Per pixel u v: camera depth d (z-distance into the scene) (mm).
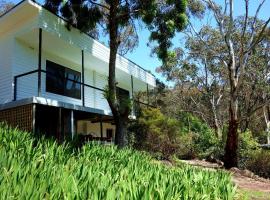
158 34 16031
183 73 30875
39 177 3719
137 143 16453
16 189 3217
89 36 16938
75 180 3635
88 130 20766
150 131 16734
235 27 23312
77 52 16875
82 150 7223
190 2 21484
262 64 26672
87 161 5547
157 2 16047
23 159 4676
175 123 17859
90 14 15609
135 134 16750
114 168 5121
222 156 20250
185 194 3861
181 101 36688
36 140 7594
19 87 14859
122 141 14125
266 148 22531
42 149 6238
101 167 4965
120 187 3479
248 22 23188
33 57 15945
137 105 18344
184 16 15969
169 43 16203
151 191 3508
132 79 21688
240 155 17719
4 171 3756
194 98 36594
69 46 15977
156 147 16438
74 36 15773
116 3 15180
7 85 14828
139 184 3861
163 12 15992
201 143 21859
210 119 34812
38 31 14141
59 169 4293
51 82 16781
